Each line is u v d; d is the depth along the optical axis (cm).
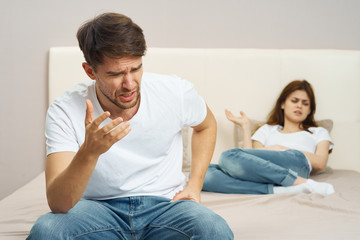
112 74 102
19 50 262
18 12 261
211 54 253
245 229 131
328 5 267
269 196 168
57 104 117
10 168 268
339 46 269
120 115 118
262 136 233
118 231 109
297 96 232
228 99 253
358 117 252
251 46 268
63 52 251
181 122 126
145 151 121
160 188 122
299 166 193
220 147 240
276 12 267
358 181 199
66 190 96
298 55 254
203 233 95
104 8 262
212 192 189
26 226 135
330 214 147
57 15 261
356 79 251
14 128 266
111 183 116
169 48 256
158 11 264
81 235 99
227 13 266
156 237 108
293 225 134
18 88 265
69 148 110
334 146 243
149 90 121
